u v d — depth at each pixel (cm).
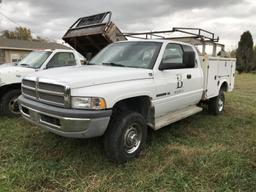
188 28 598
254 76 2652
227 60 662
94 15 786
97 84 327
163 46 436
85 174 332
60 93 315
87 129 310
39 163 352
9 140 437
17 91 580
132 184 310
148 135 475
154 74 404
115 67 407
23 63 665
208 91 575
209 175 332
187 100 500
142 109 402
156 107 412
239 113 696
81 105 310
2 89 576
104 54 488
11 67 606
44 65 623
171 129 520
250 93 1252
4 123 533
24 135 460
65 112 307
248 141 463
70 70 377
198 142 454
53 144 421
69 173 330
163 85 418
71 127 309
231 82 710
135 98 386
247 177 328
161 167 350
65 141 433
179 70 466
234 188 305
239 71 3288
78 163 358
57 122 321
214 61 587
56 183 307
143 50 442
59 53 660
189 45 519
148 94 387
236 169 344
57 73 355
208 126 555
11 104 578
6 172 325
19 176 315
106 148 353
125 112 364
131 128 367
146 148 412
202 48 643
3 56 2717
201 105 685
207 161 367
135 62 427
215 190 299
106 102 321
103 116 316
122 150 353
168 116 468
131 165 356
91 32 765
